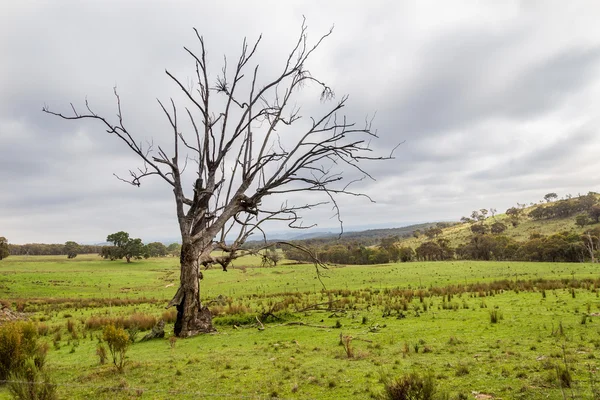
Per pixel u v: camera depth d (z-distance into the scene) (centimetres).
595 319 1402
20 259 15688
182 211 1883
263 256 2162
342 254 12338
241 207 1984
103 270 10762
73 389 877
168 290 6175
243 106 2008
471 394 695
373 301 2761
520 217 18812
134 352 1391
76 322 2492
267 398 727
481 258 12025
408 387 597
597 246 9331
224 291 5309
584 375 759
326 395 746
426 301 2553
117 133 1703
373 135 1730
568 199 17925
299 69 1991
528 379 756
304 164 1862
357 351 1132
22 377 784
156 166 1858
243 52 1947
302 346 1297
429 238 18200
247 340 1536
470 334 1313
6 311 2772
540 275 5200
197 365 1070
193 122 1998
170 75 1805
